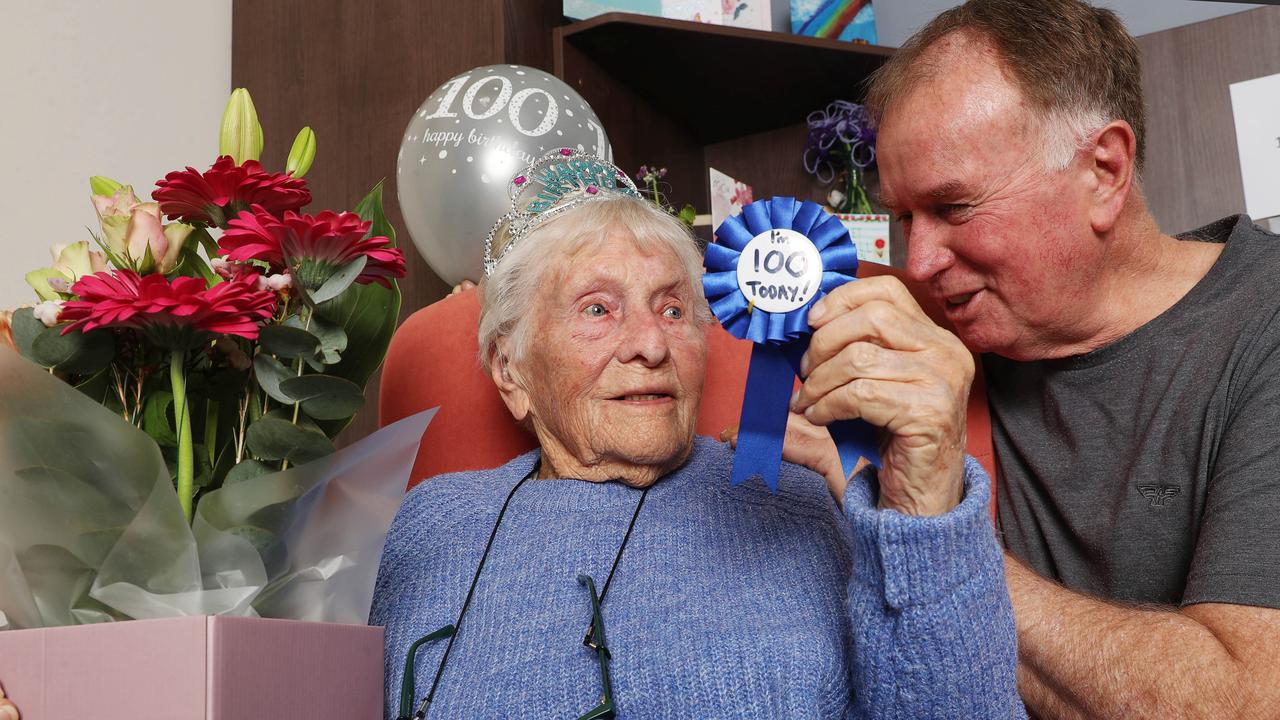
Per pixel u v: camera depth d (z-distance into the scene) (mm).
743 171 2607
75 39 2043
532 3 2088
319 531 799
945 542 755
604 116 2223
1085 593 1125
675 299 1115
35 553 747
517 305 1145
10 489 729
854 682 916
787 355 855
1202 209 2031
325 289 833
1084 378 1256
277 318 856
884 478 787
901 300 781
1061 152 1136
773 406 856
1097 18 1205
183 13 2219
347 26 2191
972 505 762
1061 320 1212
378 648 835
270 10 2264
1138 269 1229
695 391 1109
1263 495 1062
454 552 1094
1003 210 1146
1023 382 1325
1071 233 1161
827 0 2275
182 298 734
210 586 769
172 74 2191
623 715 918
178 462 835
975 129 1133
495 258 1227
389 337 935
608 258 1097
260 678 691
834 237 820
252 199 861
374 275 875
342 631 786
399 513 1161
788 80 2328
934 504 769
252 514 766
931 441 747
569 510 1094
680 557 1029
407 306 2121
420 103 2104
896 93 1202
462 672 977
